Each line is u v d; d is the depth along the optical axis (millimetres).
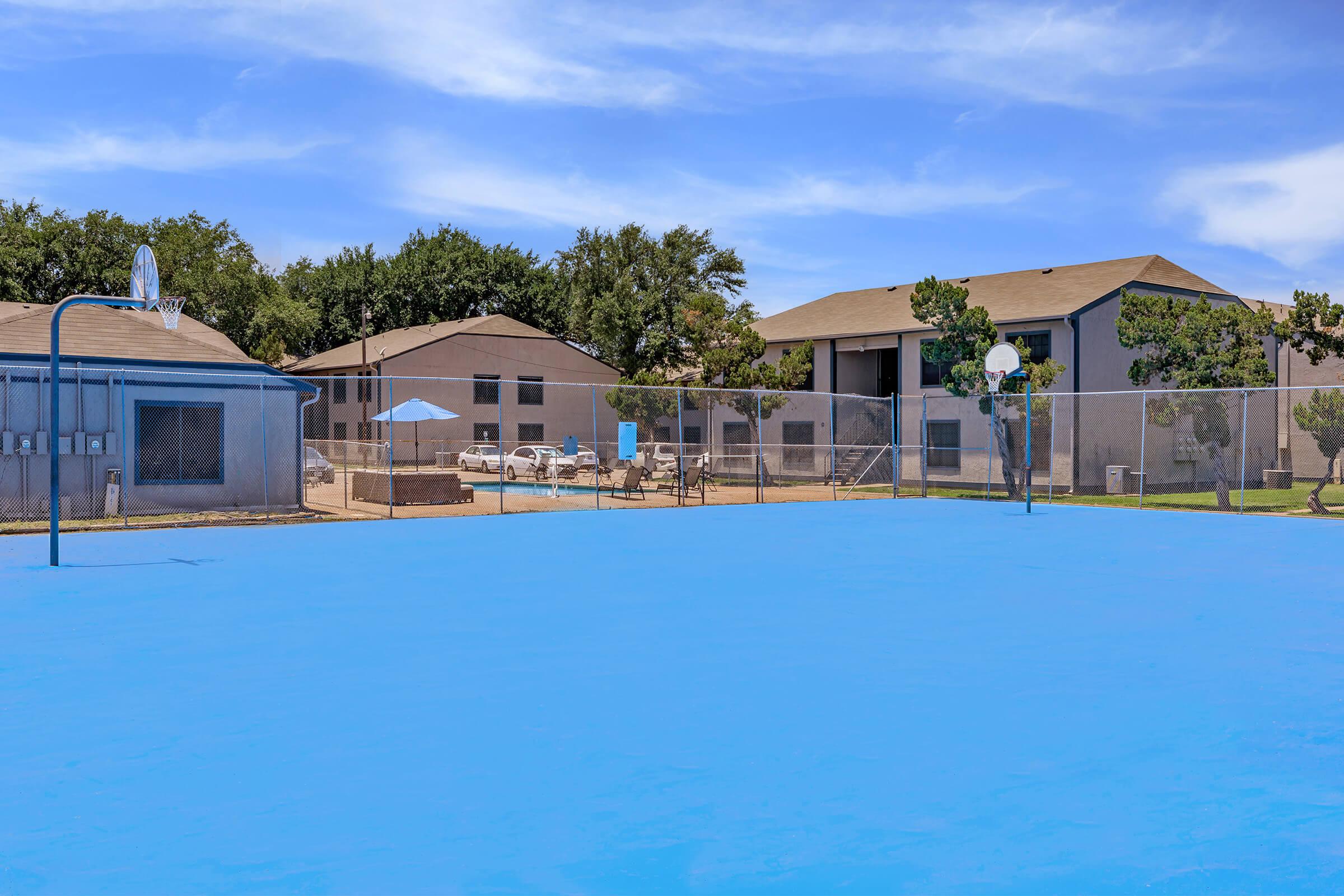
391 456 23688
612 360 63531
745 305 69125
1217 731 6109
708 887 3920
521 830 4496
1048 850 4289
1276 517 25094
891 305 44688
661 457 43719
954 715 6445
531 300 80312
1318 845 4355
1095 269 40375
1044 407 31062
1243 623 9914
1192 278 40781
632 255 69062
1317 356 28375
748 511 26688
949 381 32469
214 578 12992
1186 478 36938
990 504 29812
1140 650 8570
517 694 6977
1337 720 6352
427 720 6309
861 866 4117
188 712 6488
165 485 23031
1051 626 9688
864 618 10133
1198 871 4082
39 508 21656
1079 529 21047
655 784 5105
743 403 41625
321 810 4738
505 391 57000
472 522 22625
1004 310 37188
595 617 10156
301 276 83875
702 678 7461
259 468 24359
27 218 70000
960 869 4098
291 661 8039
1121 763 5484
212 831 4488
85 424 22031
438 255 80000
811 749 5703
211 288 67875
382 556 15766
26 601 11070
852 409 43969
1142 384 29828
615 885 3934
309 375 62500
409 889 3900
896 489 33156
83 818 4656
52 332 14469
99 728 6133
